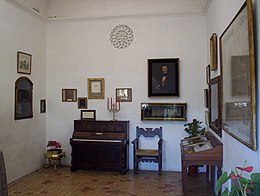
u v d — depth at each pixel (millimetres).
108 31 5523
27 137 5000
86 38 5602
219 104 3363
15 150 4625
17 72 4684
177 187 4273
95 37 5570
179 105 5238
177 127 5285
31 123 5141
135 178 4781
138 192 4047
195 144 3762
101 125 5234
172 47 5309
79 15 5547
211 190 4082
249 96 1984
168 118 5258
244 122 2148
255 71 1925
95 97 5555
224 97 3045
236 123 2434
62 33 5684
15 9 4629
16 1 4570
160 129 5316
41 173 5098
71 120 5645
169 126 5312
